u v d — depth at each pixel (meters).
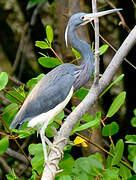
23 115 9.32
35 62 16.83
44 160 8.29
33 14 15.55
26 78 17.00
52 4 16.02
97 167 8.66
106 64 15.73
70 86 9.39
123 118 16.31
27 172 15.62
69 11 12.69
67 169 8.57
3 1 16.64
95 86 8.27
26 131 8.98
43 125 9.02
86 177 8.64
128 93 16.20
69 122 8.23
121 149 8.62
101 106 15.41
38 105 9.29
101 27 15.54
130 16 15.69
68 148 8.82
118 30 15.55
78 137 8.87
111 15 15.53
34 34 16.64
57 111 9.45
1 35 16.89
